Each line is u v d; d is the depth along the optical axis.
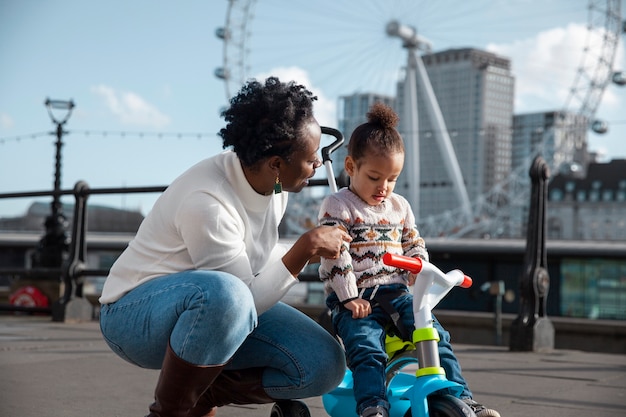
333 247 1.94
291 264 1.90
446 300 16.44
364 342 1.98
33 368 3.53
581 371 3.83
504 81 139.88
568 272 17.09
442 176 109.81
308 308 7.49
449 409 1.78
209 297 1.76
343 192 2.19
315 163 1.99
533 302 4.82
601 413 2.75
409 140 51.38
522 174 53.22
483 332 7.66
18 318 6.67
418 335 1.85
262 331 2.02
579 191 110.62
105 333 1.98
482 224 52.97
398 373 2.03
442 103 138.12
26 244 23.64
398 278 2.13
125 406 2.74
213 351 1.79
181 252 1.91
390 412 1.94
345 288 2.03
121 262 1.98
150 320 1.84
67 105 9.98
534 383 3.42
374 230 2.13
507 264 17.56
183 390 1.83
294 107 1.90
